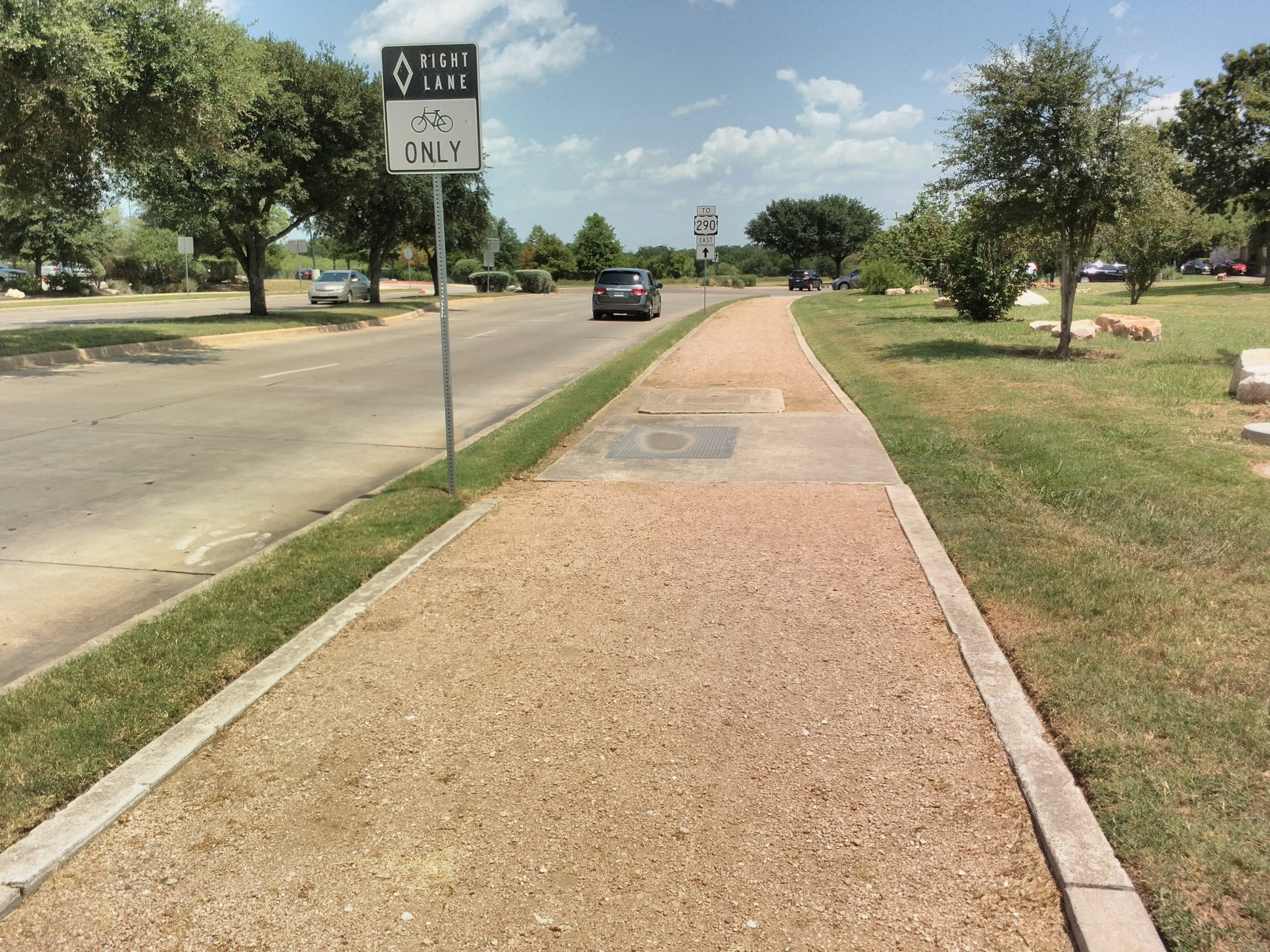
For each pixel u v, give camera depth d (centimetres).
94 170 1712
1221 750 320
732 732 356
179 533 661
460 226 4241
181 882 278
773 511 659
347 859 286
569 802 313
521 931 255
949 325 2139
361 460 896
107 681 398
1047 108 1323
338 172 2598
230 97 1738
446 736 357
